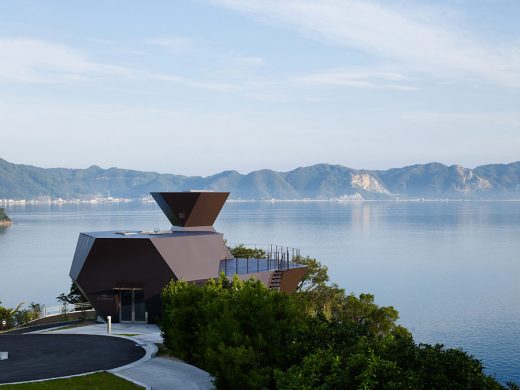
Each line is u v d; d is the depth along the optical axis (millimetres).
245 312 25094
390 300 138375
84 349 32781
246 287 26797
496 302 138125
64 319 52812
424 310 127625
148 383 25797
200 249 47000
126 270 45062
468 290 155375
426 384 16516
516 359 89375
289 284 51781
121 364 28891
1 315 56688
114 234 48875
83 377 25406
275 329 24500
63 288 137500
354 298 54438
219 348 23359
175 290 32469
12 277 158375
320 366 18094
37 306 63656
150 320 45500
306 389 17266
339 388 17203
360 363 17359
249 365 23250
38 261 199750
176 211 51688
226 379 23312
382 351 18516
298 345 21953
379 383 16625
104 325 45344
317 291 60438
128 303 45906
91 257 45031
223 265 51844
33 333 40375
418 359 17656
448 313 124625
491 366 85500
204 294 29609
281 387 18438
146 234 49438
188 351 29531
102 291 45781
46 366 28234
